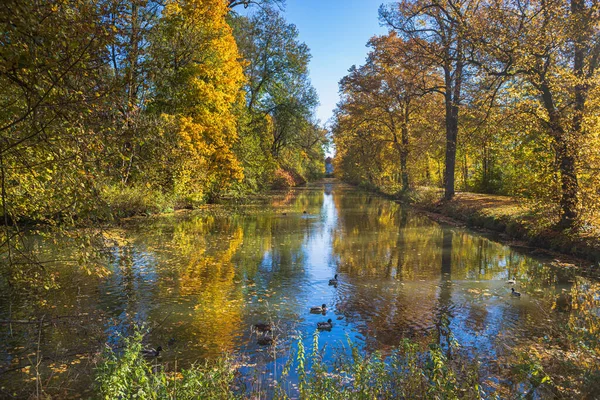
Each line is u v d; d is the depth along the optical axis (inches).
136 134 235.0
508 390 215.9
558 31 564.4
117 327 311.3
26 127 194.4
